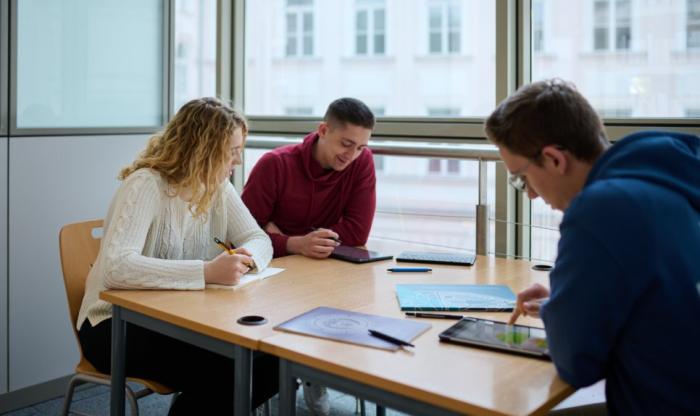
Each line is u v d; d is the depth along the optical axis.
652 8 2.46
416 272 2.02
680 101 2.45
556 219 2.58
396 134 3.04
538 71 2.74
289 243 2.28
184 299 1.69
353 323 1.49
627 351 1.11
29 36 2.75
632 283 1.07
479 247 2.45
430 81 3.09
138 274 1.76
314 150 2.53
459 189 2.84
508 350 1.32
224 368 1.91
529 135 1.24
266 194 2.52
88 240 2.14
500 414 1.07
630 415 1.12
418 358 1.29
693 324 1.07
